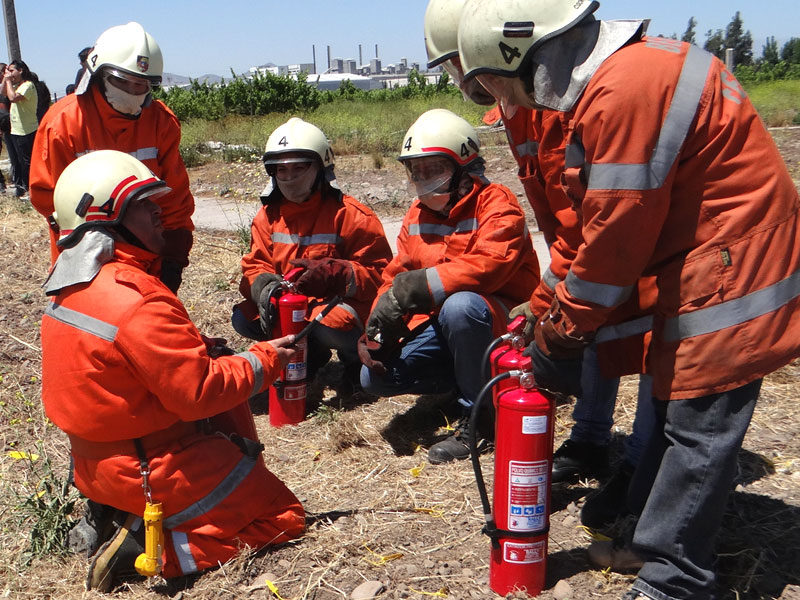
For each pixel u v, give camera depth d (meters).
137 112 4.22
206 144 17.02
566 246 2.91
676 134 2.34
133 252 3.11
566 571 3.06
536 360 2.73
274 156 4.59
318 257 4.82
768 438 4.07
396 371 4.29
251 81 23.97
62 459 4.41
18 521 3.71
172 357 2.91
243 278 5.07
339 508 3.70
